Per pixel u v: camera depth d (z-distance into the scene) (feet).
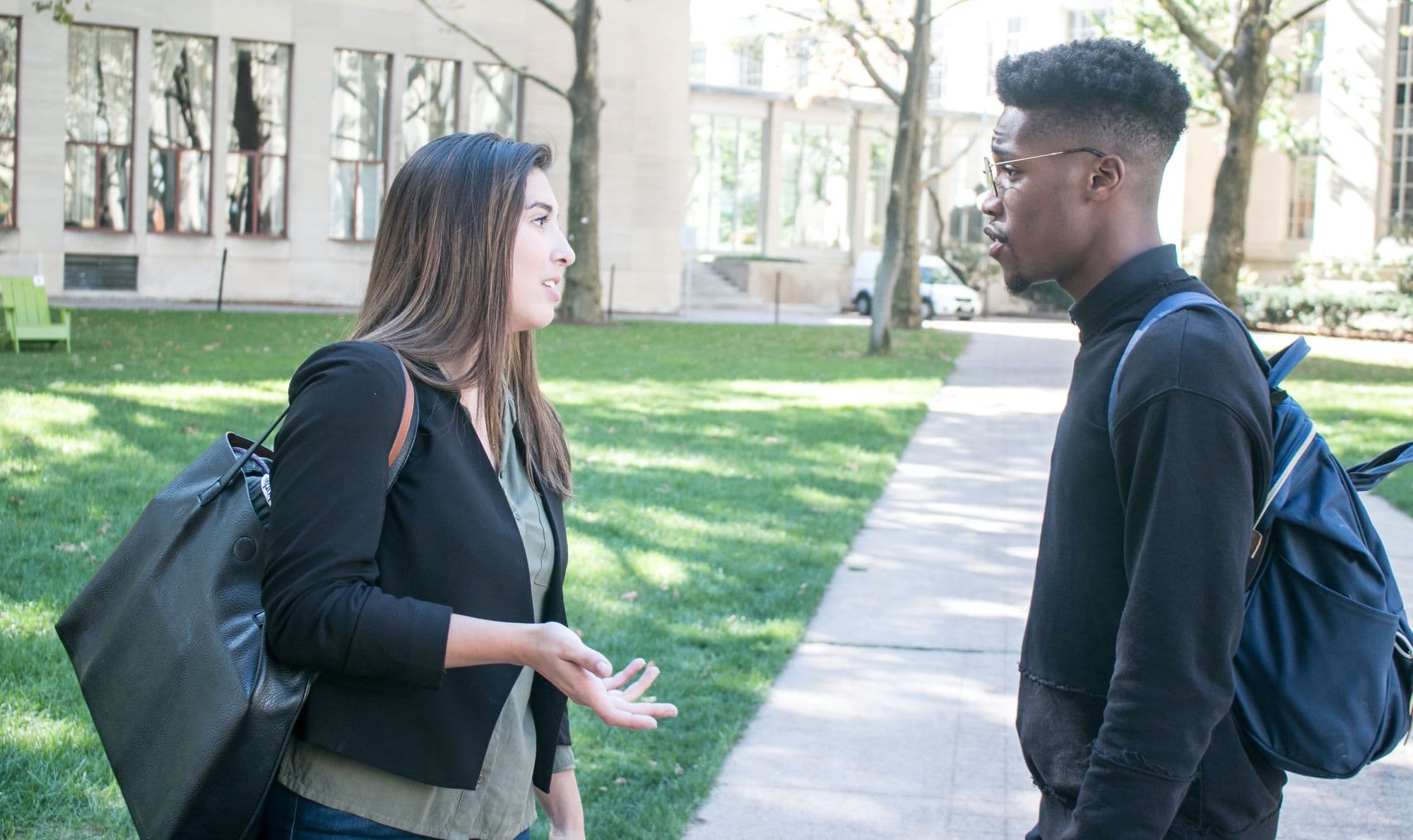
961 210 148.36
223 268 82.84
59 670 15.74
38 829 11.95
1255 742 5.79
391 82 98.84
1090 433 6.08
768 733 15.81
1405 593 21.79
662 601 20.54
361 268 99.09
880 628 20.21
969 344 83.15
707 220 136.77
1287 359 6.15
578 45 85.71
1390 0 100.89
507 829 6.64
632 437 36.35
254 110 94.58
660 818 13.03
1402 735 5.98
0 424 31.83
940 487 32.12
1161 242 6.36
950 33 148.36
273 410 36.70
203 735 5.78
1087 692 6.08
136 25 88.43
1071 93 6.23
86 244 88.69
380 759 5.98
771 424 40.40
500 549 6.24
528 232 6.67
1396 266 113.39
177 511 6.29
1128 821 5.33
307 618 5.58
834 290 139.54
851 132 142.92
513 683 6.40
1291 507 5.87
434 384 6.26
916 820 13.50
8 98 85.61
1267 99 106.42
